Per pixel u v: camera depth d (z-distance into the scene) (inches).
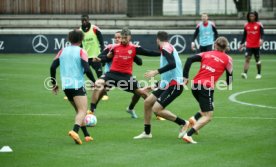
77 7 3110.2
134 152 971.3
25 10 3120.1
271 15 3073.3
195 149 991.6
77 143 1030.4
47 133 1130.0
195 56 1026.1
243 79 1971.0
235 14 3147.1
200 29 2167.8
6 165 892.0
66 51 1024.9
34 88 1756.9
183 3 3189.0
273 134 1114.1
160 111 1075.3
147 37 2851.9
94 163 900.6
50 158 932.6
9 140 1067.3
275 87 1772.9
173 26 3004.4
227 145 1020.5
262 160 915.4
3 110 1390.3
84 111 1031.0
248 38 1977.1
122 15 3112.7
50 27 2955.2
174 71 1070.4
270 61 2554.1
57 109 1407.5
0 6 3122.5
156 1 3191.4
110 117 1311.5
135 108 1425.9
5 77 2014.0
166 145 1023.6
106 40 2866.6
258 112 1349.7
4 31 2908.5
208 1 3171.8
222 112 1350.9
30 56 2778.1
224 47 1030.4
